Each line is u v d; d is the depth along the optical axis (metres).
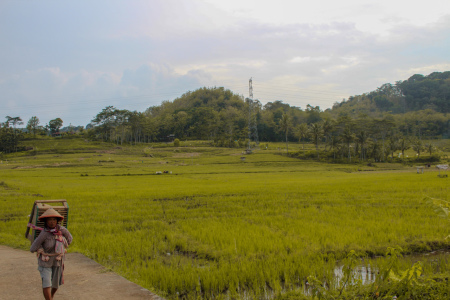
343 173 71.31
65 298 7.74
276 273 10.38
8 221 19.38
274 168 89.19
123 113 170.50
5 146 140.62
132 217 20.31
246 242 13.81
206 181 49.66
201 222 18.30
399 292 8.45
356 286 8.80
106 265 10.85
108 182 48.94
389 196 26.12
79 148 146.00
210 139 191.50
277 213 20.69
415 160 110.88
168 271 10.48
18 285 8.52
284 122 141.88
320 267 10.87
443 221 17.02
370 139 132.88
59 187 39.84
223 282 9.84
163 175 66.88
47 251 7.29
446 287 8.59
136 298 7.79
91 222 18.84
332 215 19.42
